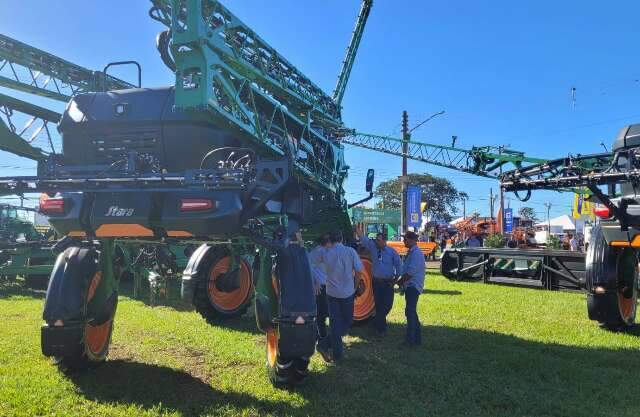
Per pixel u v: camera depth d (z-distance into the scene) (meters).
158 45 5.73
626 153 5.21
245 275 8.33
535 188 6.03
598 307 7.25
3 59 18.05
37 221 23.23
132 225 4.53
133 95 5.62
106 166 5.11
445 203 76.50
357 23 29.91
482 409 4.39
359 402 4.46
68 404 4.27
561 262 11.98
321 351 5.83
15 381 4.73
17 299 10.31
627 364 5.70
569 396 4.69
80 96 5.76
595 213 6.55
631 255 7.38
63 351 4.66
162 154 5.51
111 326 5.55
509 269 13.08
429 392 4.77
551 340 6.86
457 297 10.91
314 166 7.99
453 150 31.38
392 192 71.50
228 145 5.91
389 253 7.34
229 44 6.00
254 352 5.99
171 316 8.30
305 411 4.22
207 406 4.28
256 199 4.74
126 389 4.65
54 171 5.21
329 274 5.90
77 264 4.79
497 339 6.88
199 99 5.25
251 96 6.38
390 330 7.61
